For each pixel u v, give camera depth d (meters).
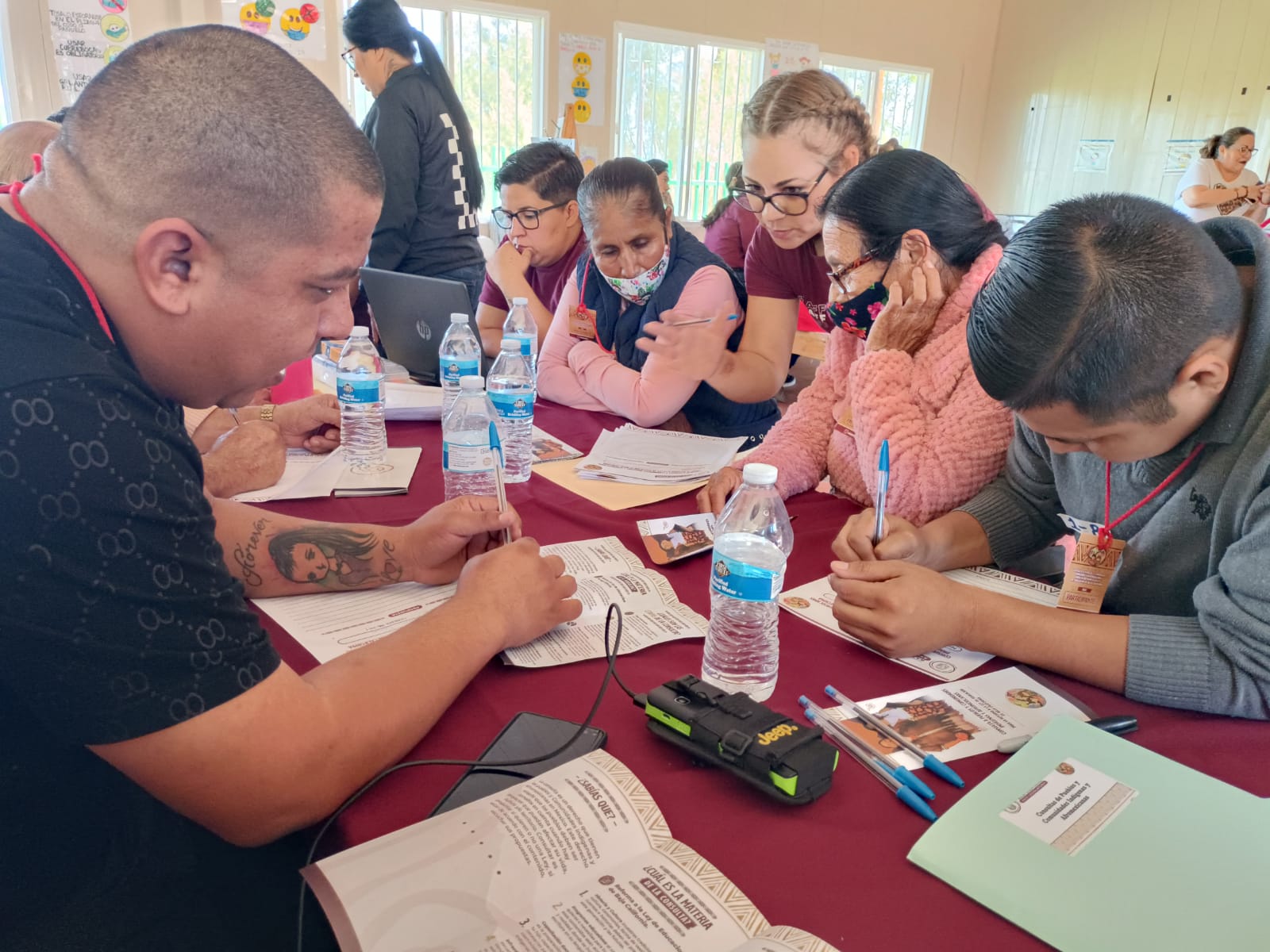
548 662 0.93
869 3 6.43
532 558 1.00
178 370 0.73
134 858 0.83
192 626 0.64
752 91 6.17
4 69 3.50
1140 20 6.27
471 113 5.12
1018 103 7.16
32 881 0.75
